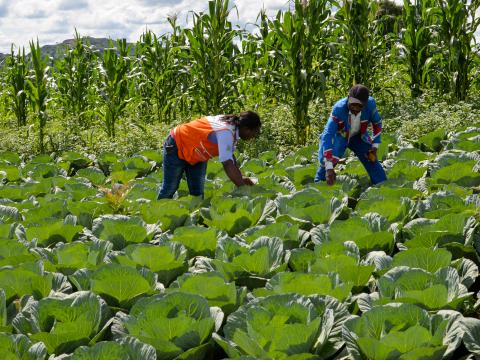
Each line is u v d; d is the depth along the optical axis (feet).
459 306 9.33
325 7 32.65
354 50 37.32
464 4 35.19
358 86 18.80
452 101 35.99
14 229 14.58
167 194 19.12
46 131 37.91
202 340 8.32
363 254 12.01
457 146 21.57
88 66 46.47
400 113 33.99
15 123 45.88
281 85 32.45
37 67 37.65
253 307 8.25
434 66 38.75
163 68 42.55
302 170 20.61
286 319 8.06
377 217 12.98
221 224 14.15
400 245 11.93
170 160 18.62
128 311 9.91
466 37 35.96
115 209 16.70
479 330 8.10
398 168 19.44
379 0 38.78
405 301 8.88
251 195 16.85
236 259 10.79
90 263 11.54
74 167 28.58
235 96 35.40
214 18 33.35
